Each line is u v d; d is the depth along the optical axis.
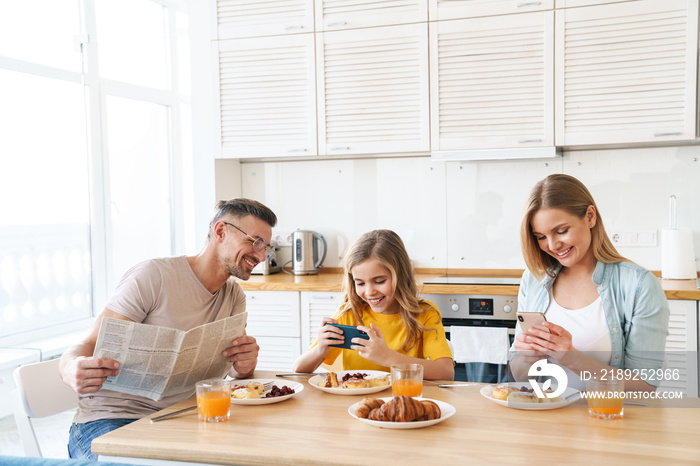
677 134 3.17
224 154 3.86
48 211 3.66
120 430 1.42
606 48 3.23
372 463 1.19
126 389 1.72
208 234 2.04
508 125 3.40
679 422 1.38
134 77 4.41
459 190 3.78
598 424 1.38
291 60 3.71
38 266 3.58
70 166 3.81
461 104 3.46
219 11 3.80
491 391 1.66
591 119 3.28
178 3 4.68
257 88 3.77
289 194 4.09
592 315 1.82
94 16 3.98
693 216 3.40
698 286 3.01
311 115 3.69
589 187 3.56
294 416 1.49
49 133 3.66
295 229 4.09
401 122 3.56
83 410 1.90
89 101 3.92
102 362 1.61
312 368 1.95
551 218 1.77
